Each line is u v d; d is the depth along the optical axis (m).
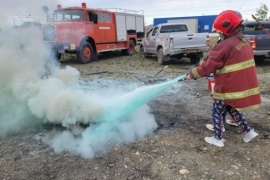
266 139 3.41
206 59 3.11
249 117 4.19
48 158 3.02
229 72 2.83
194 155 3.02
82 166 2.86
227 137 3.46
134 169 2.78
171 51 10.09
